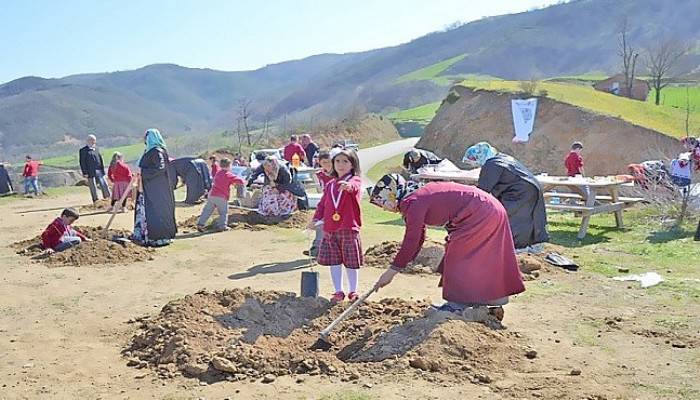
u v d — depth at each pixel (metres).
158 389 5.16
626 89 52.03
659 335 6.38
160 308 7.54
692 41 91.38
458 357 5.47
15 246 11.50
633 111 32.75
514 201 9.73
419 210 6.03
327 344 5.86
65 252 10.27
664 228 12.96
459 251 6.25
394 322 6.09
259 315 6.41
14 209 18.36
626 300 7.70
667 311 7.23
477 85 39.22
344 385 5.08
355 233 7.38
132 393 5.10
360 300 6.08
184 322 6.18
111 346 6.28
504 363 5.48
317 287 7.10
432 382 5.07
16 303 7.80
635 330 6.53
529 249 9.89
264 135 53.78
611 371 5.41
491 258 6.25
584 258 10.22
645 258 10.21
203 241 11.92
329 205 7.41
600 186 12.65
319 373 5.34
